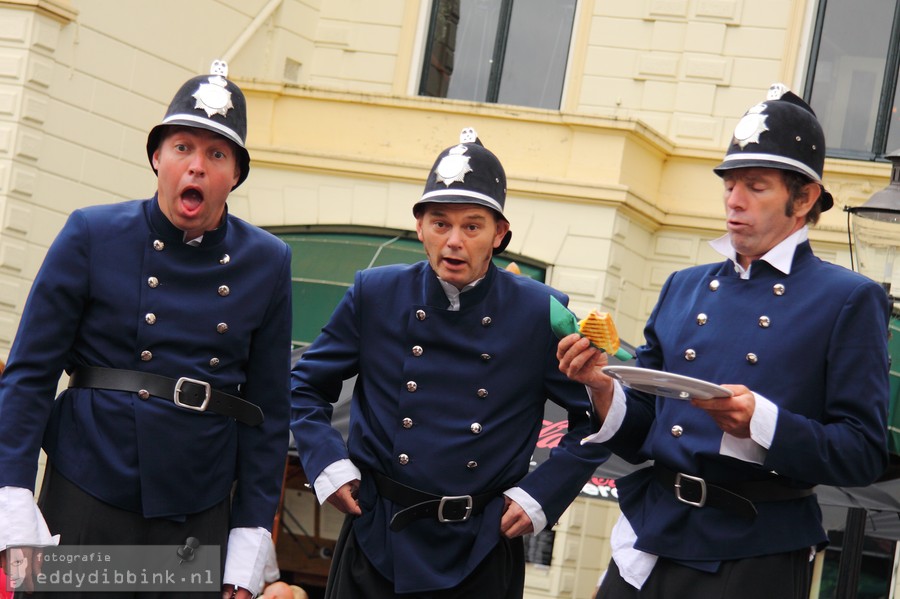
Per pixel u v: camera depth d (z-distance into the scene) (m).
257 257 4.89
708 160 15.83
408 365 5.36
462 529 5.26
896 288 8.20
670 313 5.15
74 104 14.68
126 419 4.62
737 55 16.14
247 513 4.90
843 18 15.96
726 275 5.08
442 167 5.25
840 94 15.88
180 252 4.77
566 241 15.20
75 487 4.60
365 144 15.95
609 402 5.00
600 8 16.62
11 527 4.45
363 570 5.34
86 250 4.70
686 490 4.81
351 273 15.27
